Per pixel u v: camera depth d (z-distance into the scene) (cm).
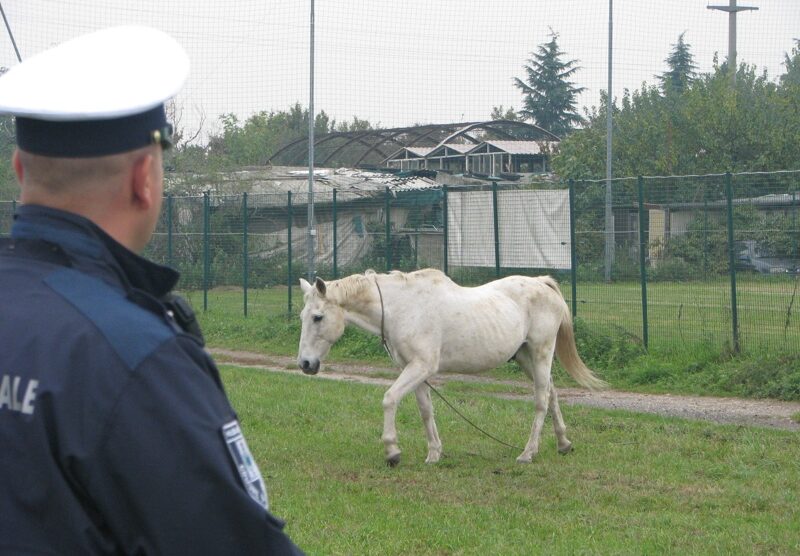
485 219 1683
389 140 4481
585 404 1210
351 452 938
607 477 836
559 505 746
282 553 179
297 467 875
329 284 899
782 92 3962
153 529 168
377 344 1617
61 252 183
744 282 1486
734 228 1528
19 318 176
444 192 1725
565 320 981
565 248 1583
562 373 1398
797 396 1205
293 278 2222
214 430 174
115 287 184
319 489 798
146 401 170
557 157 3762
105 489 168
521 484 816
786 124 3625
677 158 3578
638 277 1625
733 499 760
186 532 169
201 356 182
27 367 171
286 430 1041
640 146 3638
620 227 1786
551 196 1598
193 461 169
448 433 1032
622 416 1105
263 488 184
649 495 771
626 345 1451
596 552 622
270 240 2233
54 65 183
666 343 1459
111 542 171
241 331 1914
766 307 1449
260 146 5447
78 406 169
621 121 3753
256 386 1326
